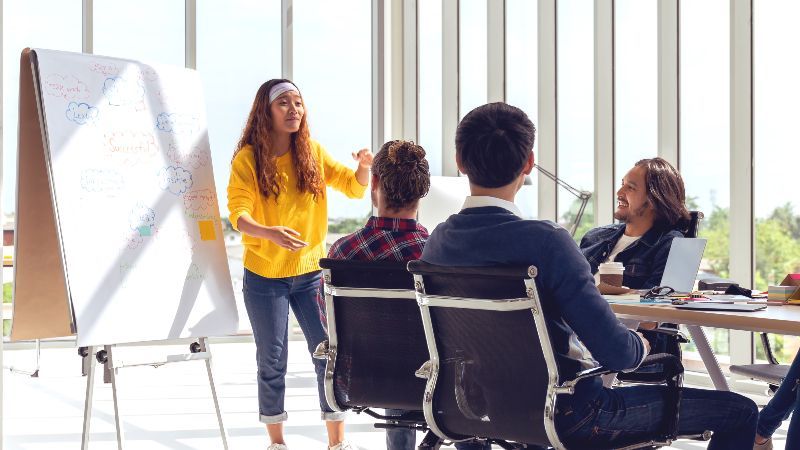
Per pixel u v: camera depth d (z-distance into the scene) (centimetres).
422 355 242
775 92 461
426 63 745
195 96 374
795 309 230
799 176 449
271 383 362
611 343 192
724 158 489
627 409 204
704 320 221
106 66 344
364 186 382
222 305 359
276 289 357
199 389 555
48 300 320
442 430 219
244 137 365
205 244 360
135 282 333
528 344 197
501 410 206
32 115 320
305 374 616
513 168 204
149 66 360
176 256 349
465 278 200
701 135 500
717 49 490
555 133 600
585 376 194
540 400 199
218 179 729
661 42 516
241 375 609
